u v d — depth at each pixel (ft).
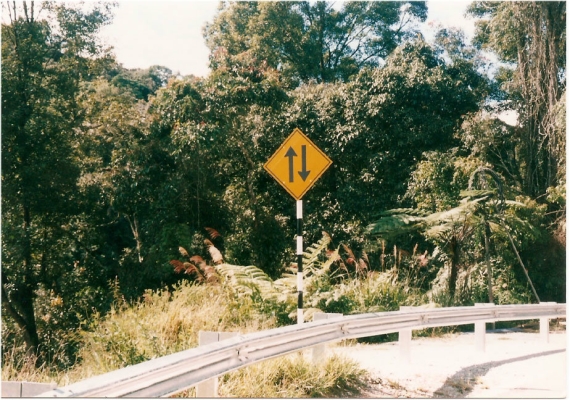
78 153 77.66
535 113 74.23
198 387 19.56
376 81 76.33
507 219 58.90
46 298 76.38
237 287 42.73
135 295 68.18
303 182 32.17
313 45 110.01
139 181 70.69
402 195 71.46
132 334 30.76
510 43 79.82
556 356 34.91
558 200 67.00
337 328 27.40
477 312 35.99
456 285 58.18
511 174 75.25
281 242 77.36
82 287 77.56
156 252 69.00
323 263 52.19
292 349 23.99
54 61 78.59
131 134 75.00
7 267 71.51
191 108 69.97
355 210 74.13
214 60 77.25
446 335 44.42
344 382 25.66
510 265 65.10
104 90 91.25
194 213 73.61
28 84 71.61
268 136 77.10
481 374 29.50
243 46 108.27
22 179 69.67
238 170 78.84
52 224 74.84
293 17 106.83
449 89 77.00
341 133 75.61
